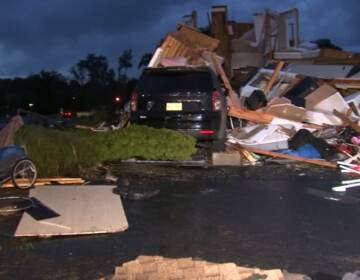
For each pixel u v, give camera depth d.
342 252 5.08
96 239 5.36
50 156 8.20
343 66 17.00
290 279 4.34
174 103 10.07
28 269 4.52
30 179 7.48
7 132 9.15
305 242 5.37
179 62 14.93
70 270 4.50
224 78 14.53
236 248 5.16
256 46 21.70
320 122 12.55
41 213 6.07
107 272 4.46
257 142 10.79
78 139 8.71
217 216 6.31
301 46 21.12
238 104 13.25
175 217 6.23
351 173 9.34
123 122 13.00
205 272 4.41
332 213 6.52
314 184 8.28
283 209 6.68
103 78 84.38
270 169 9.61
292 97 13.36
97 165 9.15
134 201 7.00
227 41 21.50
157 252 4.99
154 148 9.45
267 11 21.55
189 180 8.44
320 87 13.12
